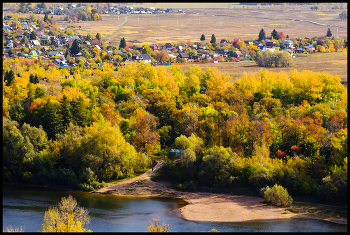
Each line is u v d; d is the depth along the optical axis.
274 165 146.75
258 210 128.75
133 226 115.00
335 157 143.88
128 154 164.25
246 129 165.50
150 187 154.00
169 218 122.62
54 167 165.38
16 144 163.00
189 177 157.25
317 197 134.38
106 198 143.62
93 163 157.38
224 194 146.25
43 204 134.88
